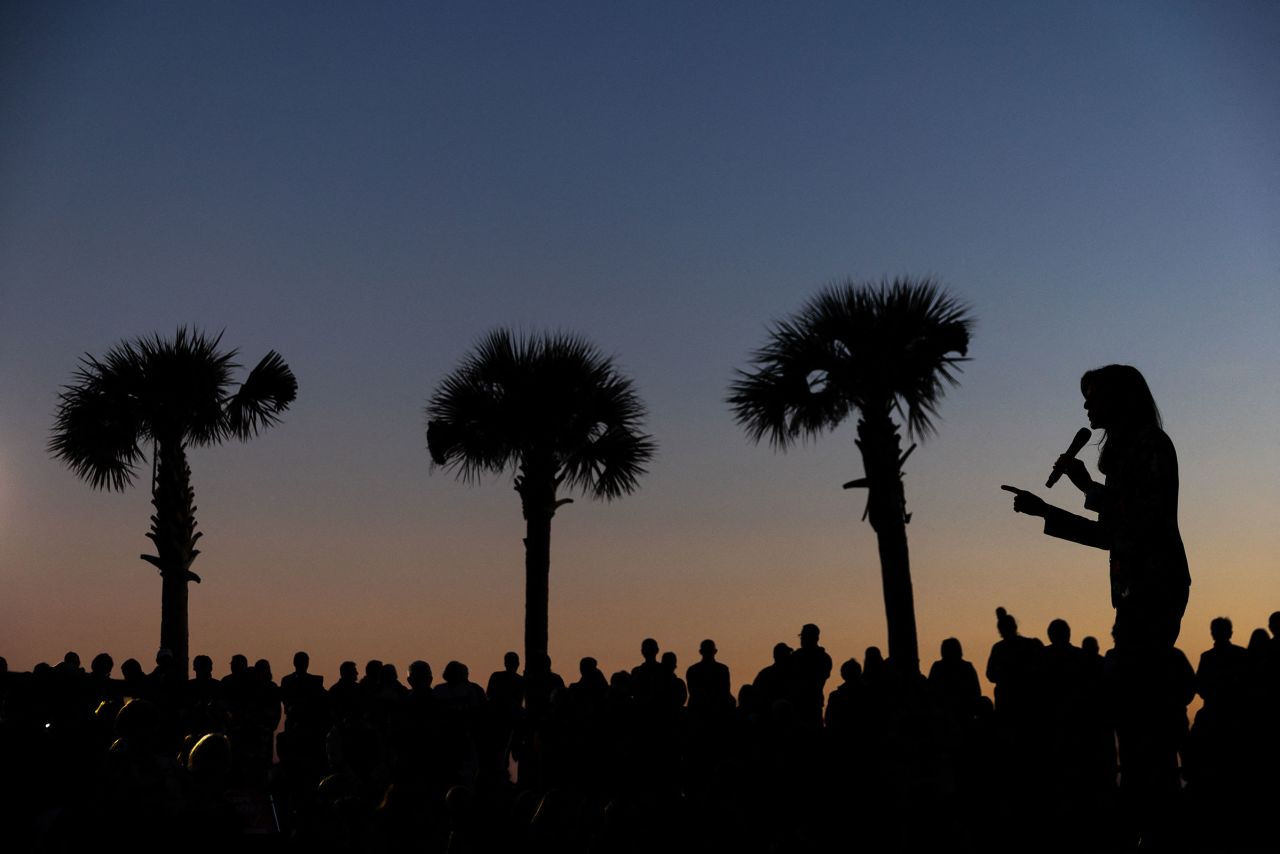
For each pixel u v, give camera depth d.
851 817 12.37
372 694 14.50
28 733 8.13
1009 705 12.03
